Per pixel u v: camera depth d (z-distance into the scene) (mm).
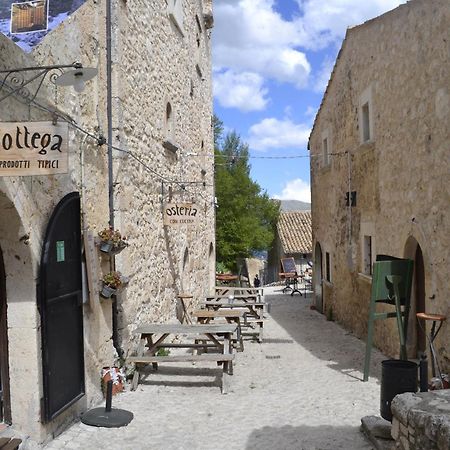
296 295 21094
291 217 32000
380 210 9195
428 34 6906
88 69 4184
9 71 4000
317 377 7707
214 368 8094
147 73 8711
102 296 6258
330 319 13945
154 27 9234
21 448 4449
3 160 3961
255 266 34469
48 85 5098
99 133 6504
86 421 5469
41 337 4773
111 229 6328
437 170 6652
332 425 5453
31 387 4715
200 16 14602
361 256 10695
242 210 30984
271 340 11062
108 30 6938
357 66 10555
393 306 8586
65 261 5234
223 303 12359
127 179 7410
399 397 4215
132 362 7281
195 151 13680
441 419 3490
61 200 5188
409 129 7660
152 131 9047
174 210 9680
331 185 13773
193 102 13359
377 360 8797
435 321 6617
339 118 12461
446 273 6379
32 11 5227
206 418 5715
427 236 6973
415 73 7395
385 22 8672
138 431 5305
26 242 4602
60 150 3949
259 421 5605
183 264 11742
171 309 10328
